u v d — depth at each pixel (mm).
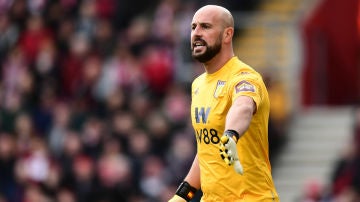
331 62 58781
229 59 22609
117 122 51125
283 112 53438
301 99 56125
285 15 58812
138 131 50812
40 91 56406
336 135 53938
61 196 48812
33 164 50125
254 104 21516
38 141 50812
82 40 58125
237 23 58031
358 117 49812
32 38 58812
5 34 60594
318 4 58812
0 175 51188
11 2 62875
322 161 52500
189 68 55469
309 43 58031
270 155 51125
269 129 50906
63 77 56844
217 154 22500
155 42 56438
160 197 47812
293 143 53594
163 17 57688
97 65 55969
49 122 53469
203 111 22625
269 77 52094
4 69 59281
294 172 52062
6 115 53562
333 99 59094
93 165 49438
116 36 58812
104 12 60062
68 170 49312
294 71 55844
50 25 59406
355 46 59000
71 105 54625
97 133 50781
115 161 49125
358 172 47219
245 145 22312
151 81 54656
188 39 56156
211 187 22609
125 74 55219
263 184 22594
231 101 22125
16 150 51781
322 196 46844
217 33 22375
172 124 51094
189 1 58406
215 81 22594
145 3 60469
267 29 57188
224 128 22328
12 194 50312
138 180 48844
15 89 57688
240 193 22406
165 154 50000
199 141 22891
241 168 20219
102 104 54062
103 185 48719
